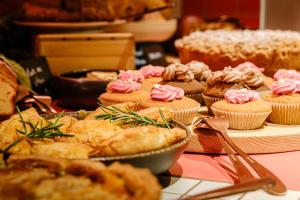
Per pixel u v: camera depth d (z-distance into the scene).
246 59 1.01
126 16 1.28
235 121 0.78
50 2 1.21
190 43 1.09
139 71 0.97
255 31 1.19
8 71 0.82
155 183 0.46
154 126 0.62
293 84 0.83
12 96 0.80
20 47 1.28
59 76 1.01
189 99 0.83
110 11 1.23
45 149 0.56
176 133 0.59
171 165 0.60
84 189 0.45
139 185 0.45
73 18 1.21
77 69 1.17
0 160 0.55
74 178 0.47
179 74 0.91
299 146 0.75
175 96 0.81
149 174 0.47
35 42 1.17
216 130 0.72
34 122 0.64
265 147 0.74
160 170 0.58
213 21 1.44
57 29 1.20
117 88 0.85
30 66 1.05
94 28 1.22
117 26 1.26
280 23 1.34
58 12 1.21
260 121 0.78
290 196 0.58
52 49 1.16
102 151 0.56
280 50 1.01
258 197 0.58
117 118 0.67
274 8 1.34
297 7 1.32
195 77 0.95
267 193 0.57
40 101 0.85
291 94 0.82
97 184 0.46
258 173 0.60
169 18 1.38
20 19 1.23
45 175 0.48
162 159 0.57
